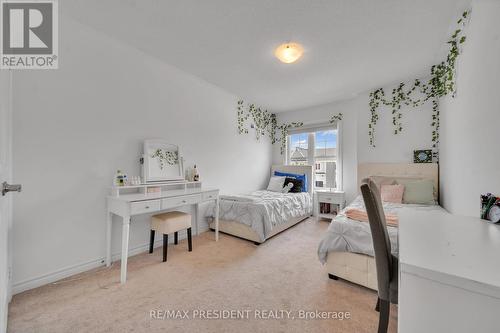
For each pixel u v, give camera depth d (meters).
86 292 1.66
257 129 4.48
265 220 2.76
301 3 1.70
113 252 2.22
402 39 2.18
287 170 4.59
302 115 4.63
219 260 2.26
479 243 0.81
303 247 2.65
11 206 1.57
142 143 2.50
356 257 1.76
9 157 1.43
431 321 0.57
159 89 2.67
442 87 2.60
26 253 1.69
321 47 2.31
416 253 0.71
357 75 3.04
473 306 0.53
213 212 3.14
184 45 2.33
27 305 1.49
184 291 1.69
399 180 3.17
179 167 2.84
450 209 2.36
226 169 3.69
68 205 1.92
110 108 2.22
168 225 2.25
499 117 1.22
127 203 1.89
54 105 1.86
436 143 3.11
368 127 3.67
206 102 3.31
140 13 1.85
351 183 3.99
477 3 1.53
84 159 2.03
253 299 1.60
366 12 1.79
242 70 2.89
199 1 1.69
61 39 1.89
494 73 1.28
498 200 1.15
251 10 1.78
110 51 2.22
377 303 1.48
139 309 1.47
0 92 1.00
